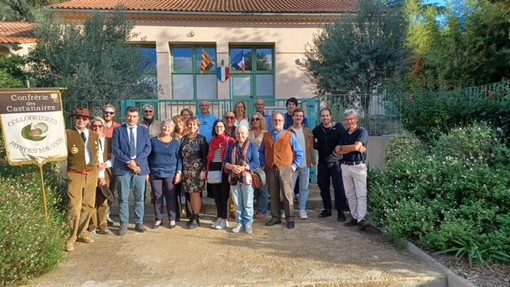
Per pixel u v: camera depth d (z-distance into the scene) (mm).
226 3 17000
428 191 5859
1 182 5477
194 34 15781
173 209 6316
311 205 7418
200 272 4504
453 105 8031
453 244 4785
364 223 5941
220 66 16047
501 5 12039
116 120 8742
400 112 8586
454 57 12719
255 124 6738
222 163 6148
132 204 7508
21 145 5223
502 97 7566
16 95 5230
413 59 12773
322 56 12039
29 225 4570
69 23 11766
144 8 15203
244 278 4309
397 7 11922
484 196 5312
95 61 11102
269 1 17641
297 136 6617
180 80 16328
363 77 11148
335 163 6609
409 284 4230
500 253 4438
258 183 6043
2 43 13070
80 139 5523
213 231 6086
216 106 9305
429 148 7473
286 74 16219
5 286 4113
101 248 5379
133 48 12094
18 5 22406
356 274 4363
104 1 16297
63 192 6320
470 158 6141
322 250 5172
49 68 11359
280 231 6043
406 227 5207
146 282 4242
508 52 11523
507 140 6746
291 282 4191
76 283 4227
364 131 6000
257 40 16078
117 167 5965
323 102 8680
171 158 6230
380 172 7066
